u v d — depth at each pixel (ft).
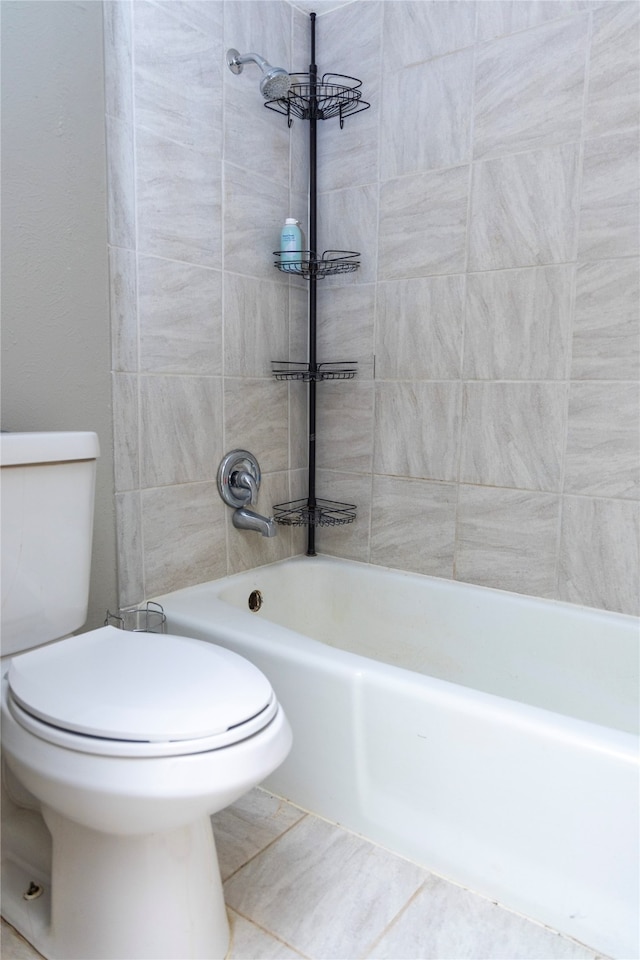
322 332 7.13
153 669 3.54
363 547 7.07
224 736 2.99
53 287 4.71
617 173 5.16
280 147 6.58
